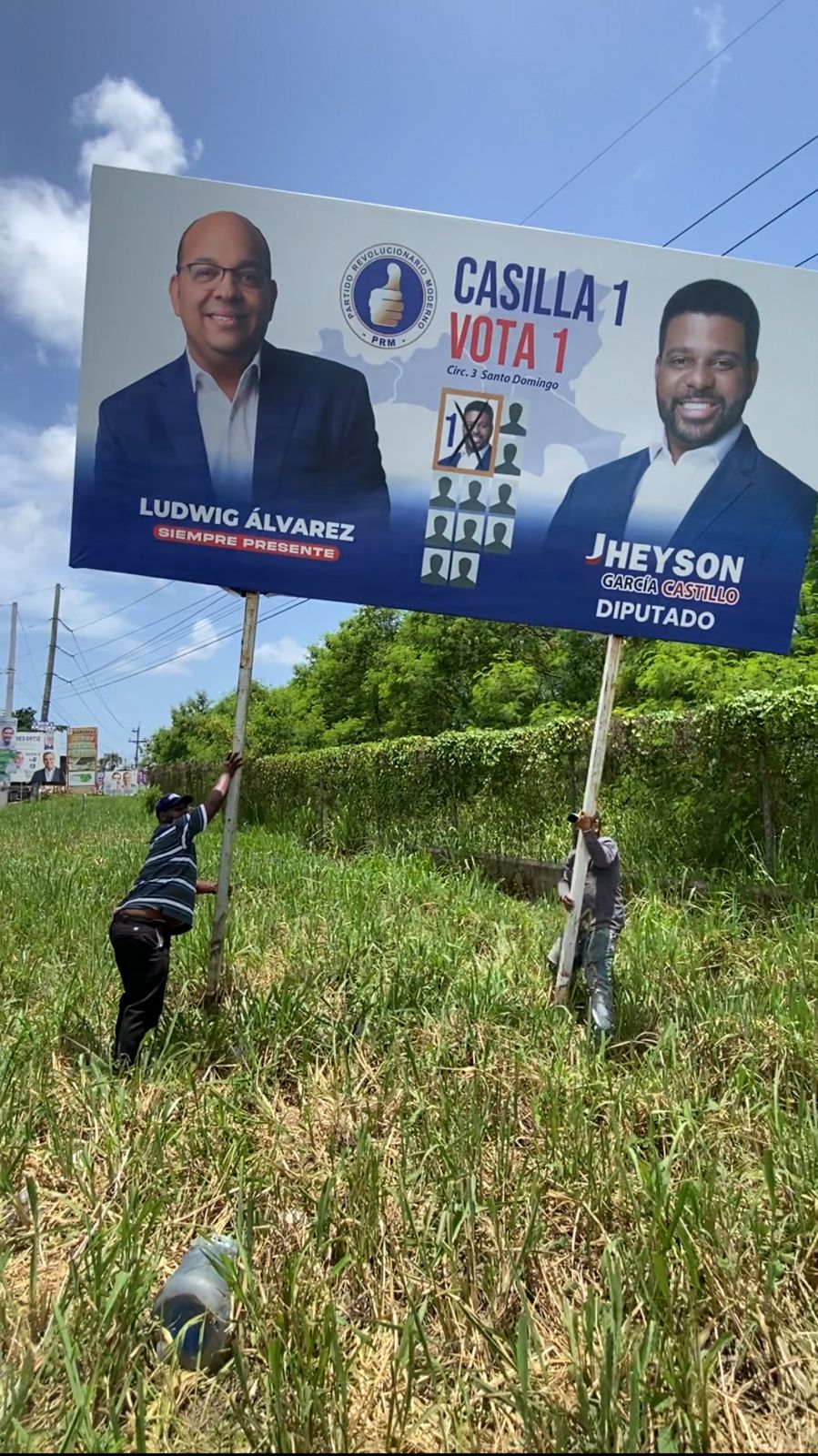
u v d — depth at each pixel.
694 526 6.30
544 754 10.86
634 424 6.23
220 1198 3.91
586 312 6.16
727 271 6.21
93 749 55.78
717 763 8.69
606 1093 4.61
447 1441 2.75
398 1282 3.45
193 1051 5.30
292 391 6.02
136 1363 3.02
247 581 6.09
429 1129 4.28
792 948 6.47
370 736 26.39
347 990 6.19
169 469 5.98
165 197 5.89
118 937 5.34
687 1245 3.31
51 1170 4.15
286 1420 2.74
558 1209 3.89
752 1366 3.15
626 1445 2.61
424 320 6.08
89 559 5.97
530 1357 3.10
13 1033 5.53
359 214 5.98
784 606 6.38
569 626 6.27
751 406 6.27
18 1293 3.39
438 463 6.13
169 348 5.95
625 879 8.92
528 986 6.43
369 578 6.14
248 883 10.50
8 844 18.16
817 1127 4.11
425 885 9.84
